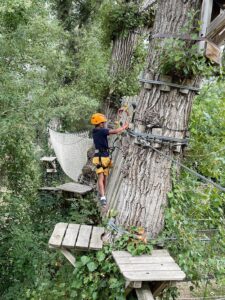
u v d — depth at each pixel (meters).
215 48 2.78
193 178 3.67
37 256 5.83
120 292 2.75
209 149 3.78
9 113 5.56
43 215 6.84
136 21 6.52
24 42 5.45
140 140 3.04
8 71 5.59
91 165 6.32
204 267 3.35
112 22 6.62
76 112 8.28
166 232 3.04
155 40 2.99
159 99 2.99
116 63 6.84
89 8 10.17
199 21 2.64
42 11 5.70
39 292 4.45
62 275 4.26
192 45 2.71
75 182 6.64
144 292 2.47
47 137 8.27
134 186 3.10
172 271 2.52
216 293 5.18
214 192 3.49
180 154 3.16
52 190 6.86
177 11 2.88
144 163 3.06
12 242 6.05
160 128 2.99
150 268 2.56
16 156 6.31
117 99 6.53
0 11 4.89
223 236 3.46
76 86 8.48
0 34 5.36
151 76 2.98
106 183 4.16
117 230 3.06
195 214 3.55
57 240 3.06
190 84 2.96
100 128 4.05
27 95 5.90
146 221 3.04
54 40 6.45
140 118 3.07
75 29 10.54
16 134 5.81
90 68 8.14
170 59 2.71
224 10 2.74
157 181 3.05
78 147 6.86
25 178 6.79
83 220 4.89
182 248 3.08
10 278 6.07
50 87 6.93
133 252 2.80
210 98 4.00
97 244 3.03
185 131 3.08
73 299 3.28
